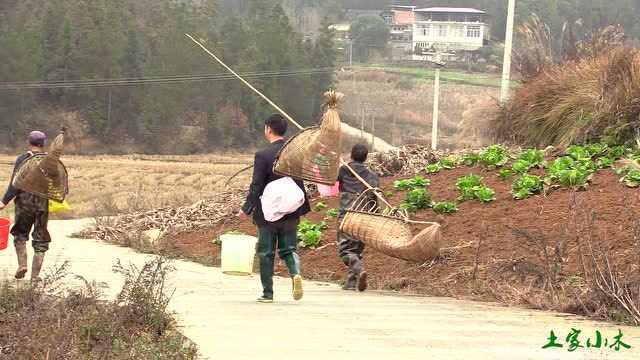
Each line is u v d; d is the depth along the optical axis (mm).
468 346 8477
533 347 8477
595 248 11805
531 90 21422
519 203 15328
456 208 15953
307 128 11336
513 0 29469
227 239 12359
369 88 152750
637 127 18203
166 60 128875
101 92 127250
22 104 121750
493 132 22344
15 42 121688
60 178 12211
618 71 19484
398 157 22297
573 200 12445
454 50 173250
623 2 127188
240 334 8898
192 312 10242
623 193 14414
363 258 15258
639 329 9648
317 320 9906
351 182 13195
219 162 111312
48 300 8906
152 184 81625
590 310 10656
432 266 13859
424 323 9820
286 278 15414
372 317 10219
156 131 125438
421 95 147500
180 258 19156
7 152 116438
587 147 18109
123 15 141250
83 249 20562
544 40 23031
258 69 131250
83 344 7934
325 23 143375
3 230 12273
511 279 12242
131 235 22234
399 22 199750
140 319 8820
